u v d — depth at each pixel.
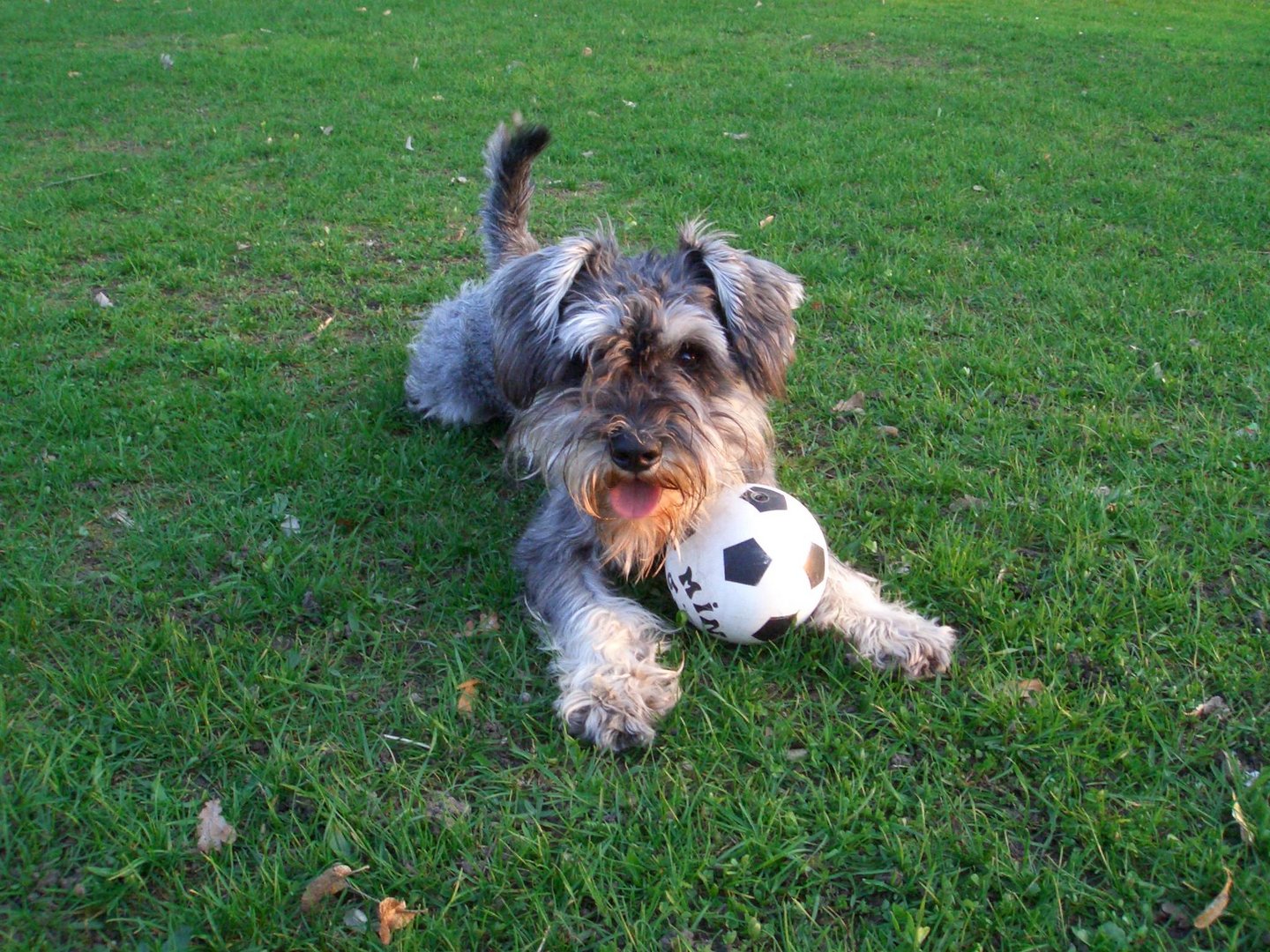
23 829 0.65
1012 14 4.21
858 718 0.74
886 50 3.32
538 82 2.75
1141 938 0.58
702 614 0.78
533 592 0.85
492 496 1.02
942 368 1.22
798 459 1.07
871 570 0.91
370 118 2.39
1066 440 1.07
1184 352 1.23
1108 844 0.64
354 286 1.49
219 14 3.87
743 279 0.90
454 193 1.88
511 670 0.79
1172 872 0.62
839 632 0.80
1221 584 0.87
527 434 0.89
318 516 0.98
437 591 0.88
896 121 2.38
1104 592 0.84
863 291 1.43
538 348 0.90
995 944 0.59
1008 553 0.90
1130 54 3.36
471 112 2.45
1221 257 1.54
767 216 1.72
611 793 0.69
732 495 0.81
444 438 1.12
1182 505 0.96
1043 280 1.45
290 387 1.22
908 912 0.59
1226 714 0.73
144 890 0.63
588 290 0.88
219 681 0.76
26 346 1.27
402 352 1.29
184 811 0.67
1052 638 0.79
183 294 1.46
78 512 0.98
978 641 0.81
